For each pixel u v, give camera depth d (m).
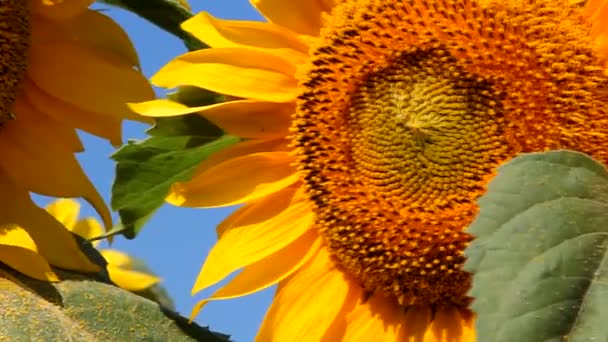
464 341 0.79
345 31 0.81
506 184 0.66
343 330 0.82
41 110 0.85
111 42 0.84
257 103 0.82
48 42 0.84
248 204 0.83
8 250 0.82
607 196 0.66
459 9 0.77
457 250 0.78
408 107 0.79
